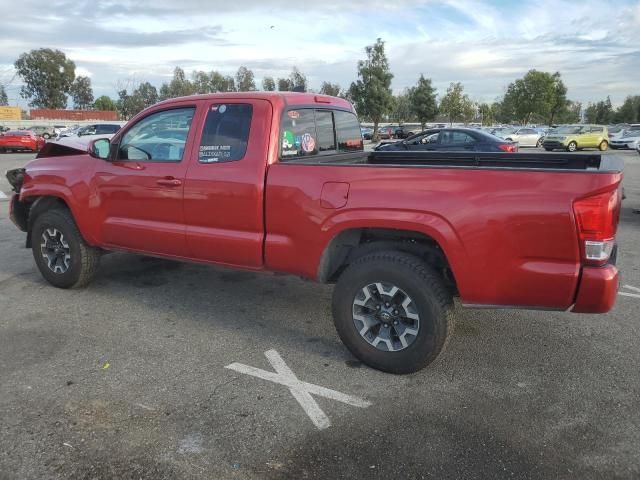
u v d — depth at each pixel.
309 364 3.87
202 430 3.05
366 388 3.53
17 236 8.11
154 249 4.64
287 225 3.86
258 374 3.71
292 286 5.64
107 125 29.19
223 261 4.26
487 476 2.67
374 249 3.70
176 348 4.13
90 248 5.25
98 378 3.63
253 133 4.02
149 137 4.58
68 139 8.44
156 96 63.31
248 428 3.07
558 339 4.30
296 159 4.33
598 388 3.53
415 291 3.44
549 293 3.14
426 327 3.46
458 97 54.34
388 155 5.31
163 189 4.43
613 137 32.38
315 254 3.77
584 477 2.67
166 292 5.43
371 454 2.84
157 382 3.59
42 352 4.03
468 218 3.23
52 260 5.39
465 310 4.93
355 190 3.55
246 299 5.24
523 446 2.91
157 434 3.01
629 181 14.88
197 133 4.29
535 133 34.88
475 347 4.16
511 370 3.78
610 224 3.02
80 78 90.56
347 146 5.24
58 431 3.03
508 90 69.12
